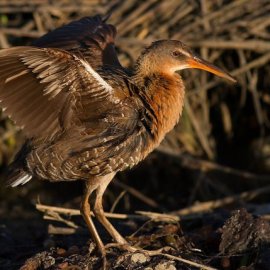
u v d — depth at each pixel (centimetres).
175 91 1019
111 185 1603
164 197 1598
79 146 961
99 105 946
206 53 1620
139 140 982
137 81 1015
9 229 1362
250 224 988
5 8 1656
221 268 966
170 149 1573
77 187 1619
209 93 1684
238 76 1655
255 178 1586
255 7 1642
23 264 973
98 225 1164
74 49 1109
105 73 986
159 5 1653
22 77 888
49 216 1148
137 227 1124
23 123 913
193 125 1645
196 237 1043
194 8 1661
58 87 911
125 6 1669
